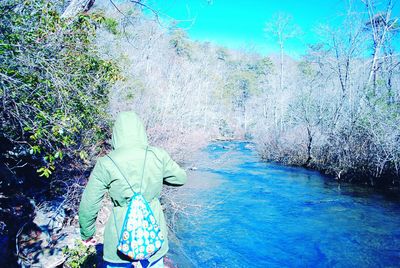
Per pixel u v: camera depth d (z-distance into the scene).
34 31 3.72
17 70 3.46
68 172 6.42
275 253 7.05
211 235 7.95
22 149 5.31
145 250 1.97
